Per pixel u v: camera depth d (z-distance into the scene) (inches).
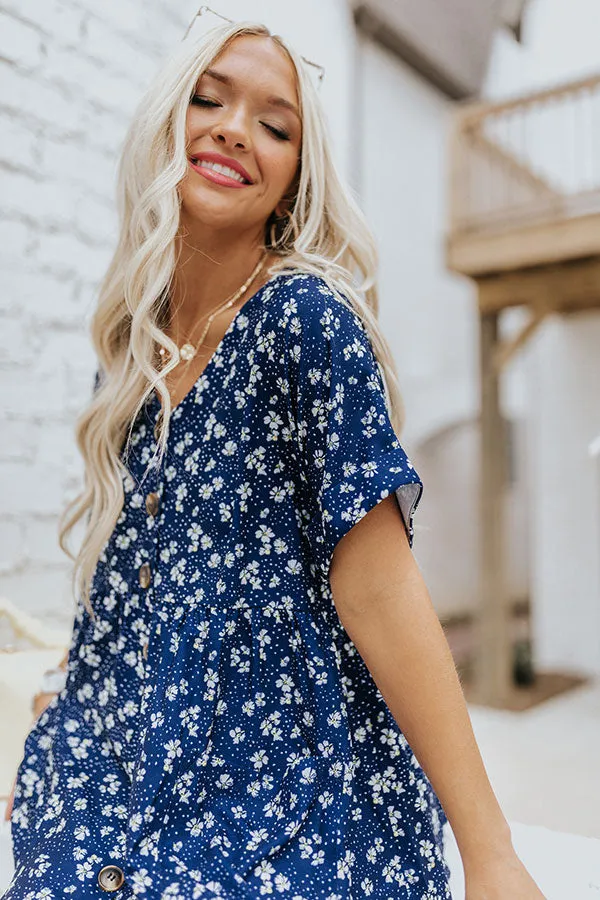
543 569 240.8
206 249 33.1
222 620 28.7
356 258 34.0
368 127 240.4
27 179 61.9
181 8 74.6
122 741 30.4
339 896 25.6
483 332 200.8
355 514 26.2
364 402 27.8
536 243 185.5
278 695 28.3
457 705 26.0
